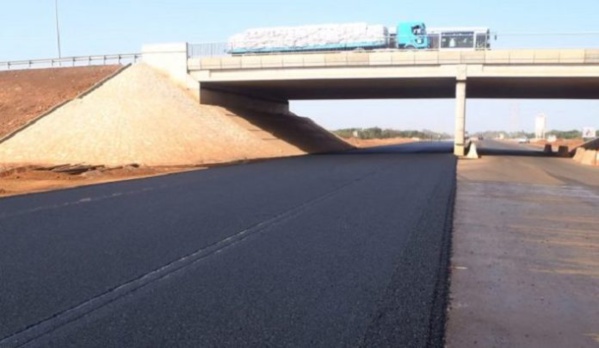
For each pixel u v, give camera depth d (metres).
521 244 9.58
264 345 4.86
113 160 30.73
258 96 56.50
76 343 4.91
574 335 5.26
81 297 6.24
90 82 43.34
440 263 7.93
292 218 11.67
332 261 7.96
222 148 37.31
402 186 18.30
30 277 7.05
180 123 38.34
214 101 47.62
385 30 43.22
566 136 155.88
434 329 5.30
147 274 7.21
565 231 10.88
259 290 6.52
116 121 35.47
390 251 8.65
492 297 6.47
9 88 44.50
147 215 11.99
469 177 23.33
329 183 19.19
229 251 8.55
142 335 5.09
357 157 39.62
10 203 13.95
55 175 23.11
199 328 5.27
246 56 43.47
